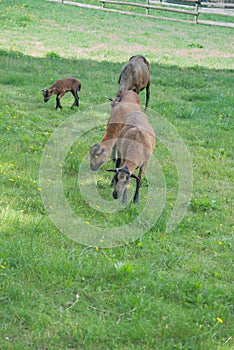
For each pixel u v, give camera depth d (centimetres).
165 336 612
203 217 944
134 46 2844
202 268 770
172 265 768
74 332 598
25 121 1318
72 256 752
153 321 632
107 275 716
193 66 2416
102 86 1795
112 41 2927
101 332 606
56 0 3953
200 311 659
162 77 2091
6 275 683
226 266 787
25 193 934
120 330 614
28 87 1694
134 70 1427
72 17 3509
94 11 3838
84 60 2319
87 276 713
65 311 637
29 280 685
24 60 2167
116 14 3822
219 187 1082
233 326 647
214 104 1692
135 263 759
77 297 666
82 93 1669
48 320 614
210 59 2666
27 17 3288
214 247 836
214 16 4119
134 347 593
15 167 1033
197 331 620
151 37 3161
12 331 591
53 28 3119
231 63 2608
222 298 697
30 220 841
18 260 718
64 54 2448
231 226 927
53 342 584
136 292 690
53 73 1958
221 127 1473
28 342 580
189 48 2933
